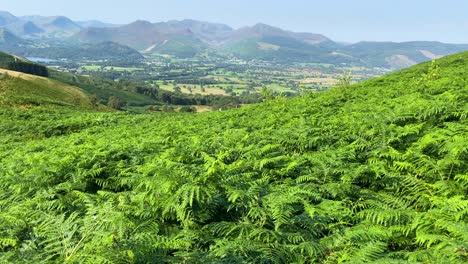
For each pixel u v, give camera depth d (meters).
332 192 7.14
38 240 5.70
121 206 6.57
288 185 7.87
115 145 13.63
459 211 5.17
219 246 5.52
